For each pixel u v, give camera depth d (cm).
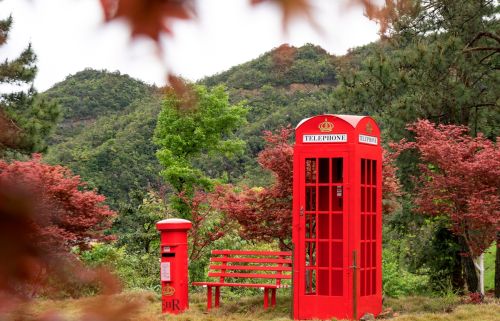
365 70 1501
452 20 1492
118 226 1845
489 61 1494
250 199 1162
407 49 1489
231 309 1081
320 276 993
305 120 977
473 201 1036
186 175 2328
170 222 1048
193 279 1542
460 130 1140
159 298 1183
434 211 1117
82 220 1111
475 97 1458
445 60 1405
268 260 1077
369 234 1005
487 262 1895
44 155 1605
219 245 1630
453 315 948
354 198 948
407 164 1486
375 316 990
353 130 948
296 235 983
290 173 1131
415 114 1451
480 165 1027
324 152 962
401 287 1388
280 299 1148
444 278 1509
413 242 1598
